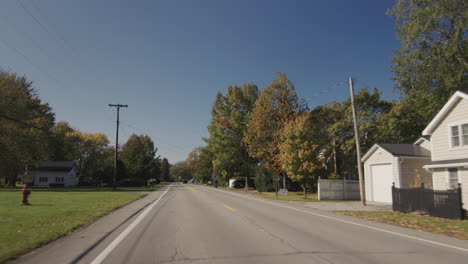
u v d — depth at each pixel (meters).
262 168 41.66
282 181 41.12
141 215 13.88
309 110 38.53
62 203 18.81
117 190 42.44
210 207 17.56
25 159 43.41
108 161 73.31
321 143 34.94
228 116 51.19
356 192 25.84
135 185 68.31
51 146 62.78
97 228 10.24
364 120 34.31
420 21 25.22
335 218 13.09
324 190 25.16
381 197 22.33
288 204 20.20
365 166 23.98
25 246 7.26
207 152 71.81
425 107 28.69
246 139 40.06
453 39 23.62
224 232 9.54
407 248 7.44
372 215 14.26
